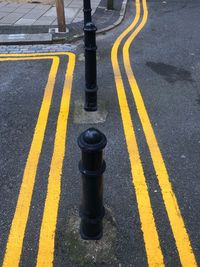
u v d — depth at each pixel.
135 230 3.68
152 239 3.59
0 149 4.93
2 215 3.88
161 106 6.04
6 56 8.05
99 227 3.44
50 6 11.59
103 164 3.03
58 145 5.02
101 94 6.41
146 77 7.10
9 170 4.54
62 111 5.86
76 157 4.78
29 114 5.78
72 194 4.16
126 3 12.47
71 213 3.89
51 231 3.67
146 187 4.26
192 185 4.30
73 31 9.32
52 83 6.84
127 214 3.88
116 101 6.17
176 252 3.47
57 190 4.22
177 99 6.26
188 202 4.05
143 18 11.11
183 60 7.91
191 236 3.63
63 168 4.58
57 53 8.24
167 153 4.86
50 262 3.36
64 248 3.48
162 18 11.09
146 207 3.97
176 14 11.51
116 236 3.60
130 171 4.52
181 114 5.80
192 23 10.55
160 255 3.43
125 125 5.48
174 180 4.38
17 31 9.27
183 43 8.92
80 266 3.32
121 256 3.41
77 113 5.76
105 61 7.86
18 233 3.67
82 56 8.09
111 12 11.24
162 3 12.91
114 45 8.79
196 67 7.54
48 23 9.94
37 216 3.86
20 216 3.86
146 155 4.82
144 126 5.46
